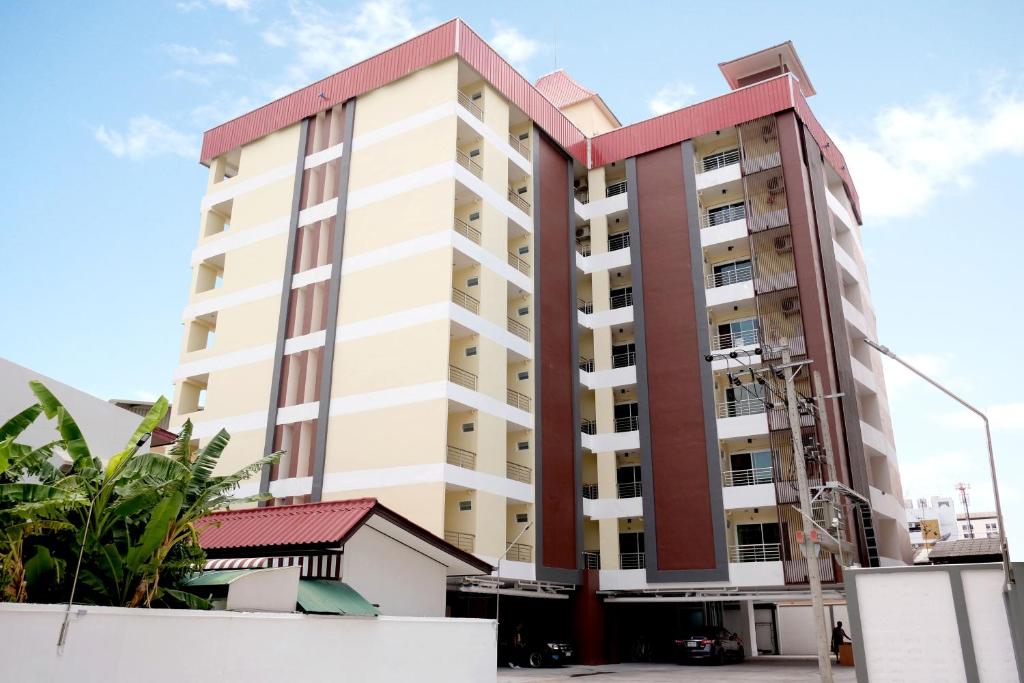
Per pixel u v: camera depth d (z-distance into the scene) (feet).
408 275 108.47
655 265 131.03
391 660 53.21
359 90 124.98
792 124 126.93
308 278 119.03
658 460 120.16
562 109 163.32
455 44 116.37
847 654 109.40
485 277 111.86
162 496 45.24
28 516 40.01
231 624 42.75
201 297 132.36
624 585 115.75
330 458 105.91
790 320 119.14
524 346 116.26
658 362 125.39
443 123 113.60
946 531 312.71
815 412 100.37
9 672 32.94
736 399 123.85
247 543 61.72
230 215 143.02
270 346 118.93
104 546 43.11
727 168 130.31
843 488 87.51
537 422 114.01
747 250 131.34
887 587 51.11
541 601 116.88
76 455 45.98
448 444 105.29
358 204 117.70
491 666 62.80
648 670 98.12
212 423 120.37
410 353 104.12
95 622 36.40
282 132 133.80
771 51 141.08
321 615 48.52
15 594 40.19
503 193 119.85
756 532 116.67
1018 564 45.62
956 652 48.42
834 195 148.36
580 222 144.56
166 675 39.04
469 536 98.07
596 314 134.82
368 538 63.46
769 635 154.51
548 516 110.93
